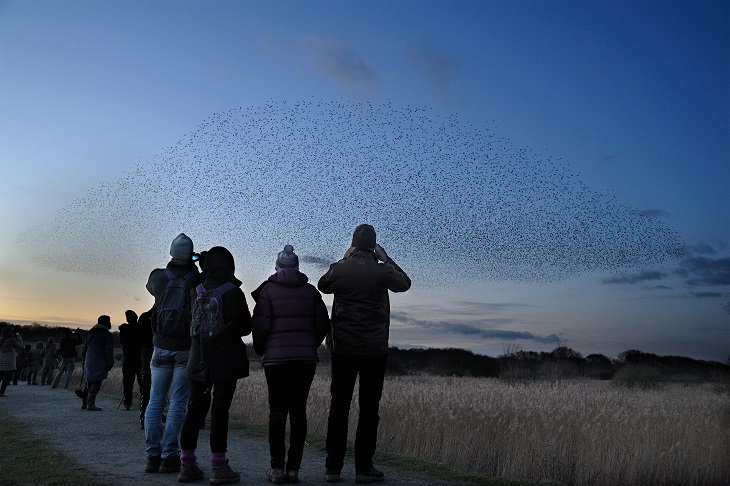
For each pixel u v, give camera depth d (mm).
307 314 6082
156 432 6395
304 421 6055
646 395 18906
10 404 14117
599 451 8133
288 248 6328
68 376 20547
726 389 25938
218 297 5953
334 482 6094
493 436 8602
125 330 12914
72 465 6652
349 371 6137
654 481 8203
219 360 5871
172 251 6672
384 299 6188
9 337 17188
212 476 5809
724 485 8492
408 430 9203
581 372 32469
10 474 6211
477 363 43781
